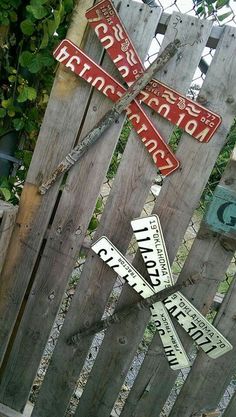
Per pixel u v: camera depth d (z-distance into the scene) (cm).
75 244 161
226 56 134
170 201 149
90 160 153
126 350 166
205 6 145
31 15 148
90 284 164
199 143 142
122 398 218
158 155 145
